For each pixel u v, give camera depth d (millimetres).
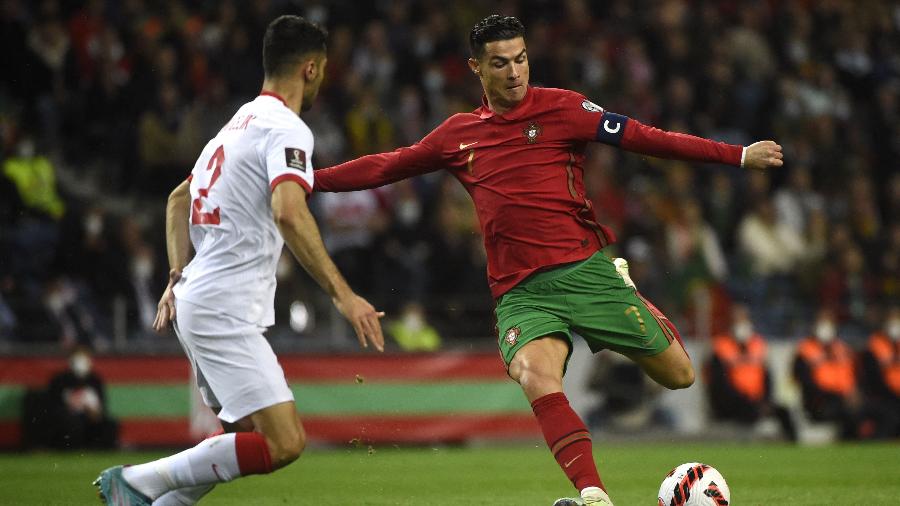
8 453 44500
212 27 62031
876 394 52031
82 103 57750
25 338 46562
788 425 51156
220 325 17297
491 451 45531
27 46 56250
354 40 65562
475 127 21594
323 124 59031
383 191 55688
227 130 18016
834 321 56125
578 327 21281
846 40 74875
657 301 54281
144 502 17312
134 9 62656
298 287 50719
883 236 61594
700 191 61750
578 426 19484
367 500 26594
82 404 44531
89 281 48969
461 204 55281
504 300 21453
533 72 65188
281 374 17500
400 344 49750
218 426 47000
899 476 32281
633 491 28688
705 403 51406
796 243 59656
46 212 51688
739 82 69750
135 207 58656
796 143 66625
